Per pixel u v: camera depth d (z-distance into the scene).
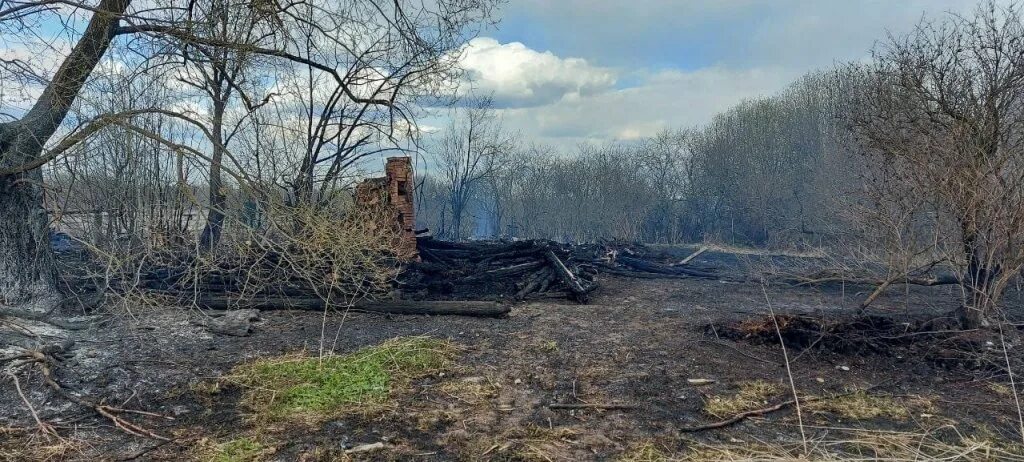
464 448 4.12
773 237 25.86
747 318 7.90
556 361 6.02
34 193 7.56
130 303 6.95
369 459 3.95
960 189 6.32
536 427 4.45
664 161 35.38
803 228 21.41
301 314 8.05
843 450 4.09
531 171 36.62
